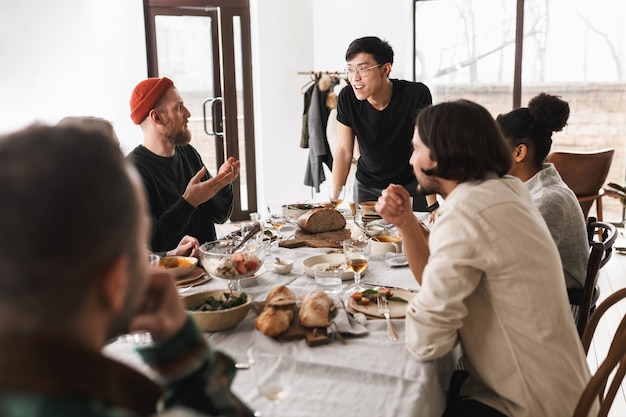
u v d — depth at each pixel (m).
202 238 2.67
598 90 5.22
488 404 1.33
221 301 1.50
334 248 2.24
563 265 1.88
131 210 0.52
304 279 1.85
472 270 1.24
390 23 5.37
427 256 1.60
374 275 1.90
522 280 1.24
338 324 1.41
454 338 1.26
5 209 0.45
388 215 1.57
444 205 1.32
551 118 1.83
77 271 0.48
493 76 5.42
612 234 1.96
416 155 1.39
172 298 0.77
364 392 1.13
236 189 5.85
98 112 5.05
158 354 0.72
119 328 0.58
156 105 2.46
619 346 1.27
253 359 1.10
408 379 1.17
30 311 0.47
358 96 2.99
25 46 4.68
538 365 1.27
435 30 5.47
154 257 1.71
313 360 1.26
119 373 0.54
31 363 0.46
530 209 1.33
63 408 0.45
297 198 5.79
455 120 1.29
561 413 1.29
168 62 5.46
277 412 1.05
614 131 5.27
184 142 2.54
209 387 0.72
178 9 5.38
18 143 0.48
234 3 5.47
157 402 0.61
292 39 5.49
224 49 5.53
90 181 0.48
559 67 5.27
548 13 5.19
